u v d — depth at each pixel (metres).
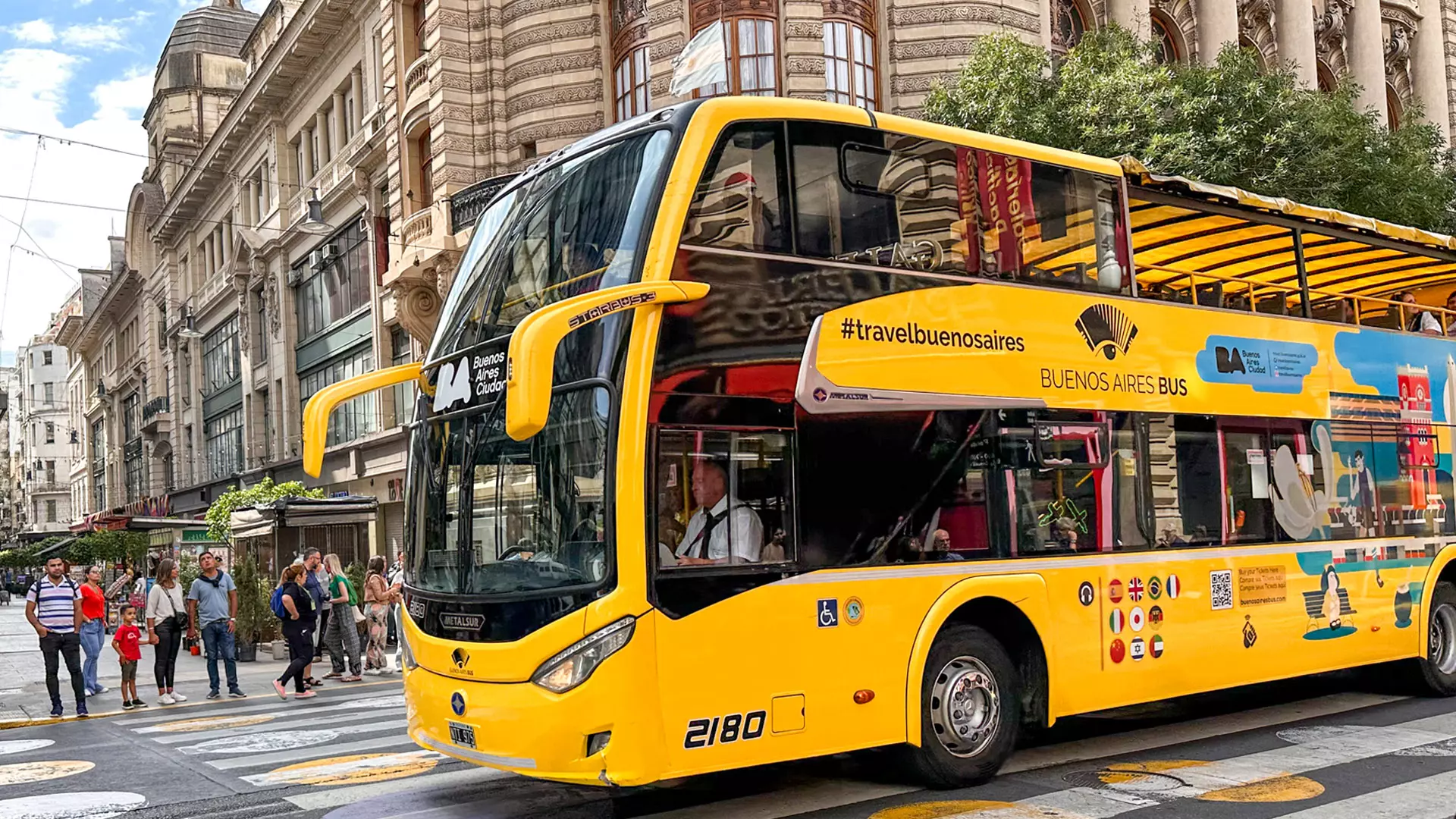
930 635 7.68
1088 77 19.97
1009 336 8.48
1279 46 32.84
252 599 21.44
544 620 6.62
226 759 10.16
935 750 7.73
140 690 17.02
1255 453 9.98
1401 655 10.94
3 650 26.77
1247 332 10.16
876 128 8.07
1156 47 23.16
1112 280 9.27
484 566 7.09
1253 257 11.09
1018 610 8.18
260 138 44.66
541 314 6.35
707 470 6.91
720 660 6.78
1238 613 9.52
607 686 6.42
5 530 134.75
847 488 7.48
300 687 15.51
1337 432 10.75
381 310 33.28
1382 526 10.95
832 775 8.46
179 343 58.97
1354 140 20.61
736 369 7.08
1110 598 8.68
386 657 18.53
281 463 41.78
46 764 10.45
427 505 7.66
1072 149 19.16
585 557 6.61
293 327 42.91
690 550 6.78
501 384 7.25
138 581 29.84
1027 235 8.79
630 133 7.60
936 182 8.35
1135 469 9.05
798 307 7.44
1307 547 10.18
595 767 6.42
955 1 23.66
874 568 7.50
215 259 53.44
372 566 18.75
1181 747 9.11
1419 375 11.75
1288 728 9.82
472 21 26.05
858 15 23.28
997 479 8.22
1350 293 12.64
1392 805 6.98
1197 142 19.03
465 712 6.91
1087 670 8.45
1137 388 9.20
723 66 18.89
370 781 8.74
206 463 55.09
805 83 22.55
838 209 7.79
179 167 58.84
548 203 7.83
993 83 20.20
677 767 6.59
